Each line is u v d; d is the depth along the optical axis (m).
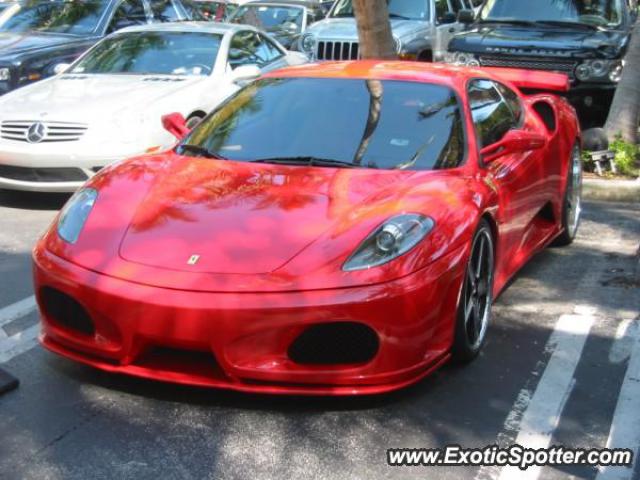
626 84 8.97
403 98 4.82
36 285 3.84
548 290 5.31
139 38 8.89
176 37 8.86
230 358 3.41
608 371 4.08
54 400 3.67
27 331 4.49
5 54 9.45
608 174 8.41
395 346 3.49
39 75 9.48
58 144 6.98
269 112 4.88
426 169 4.33
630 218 7.25
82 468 3.15
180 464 3.19
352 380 3.47
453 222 3.82
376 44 9.11
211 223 3.76
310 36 12.48
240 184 4.13
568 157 6.00
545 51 9.57
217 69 8.41
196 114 7.77
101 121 7.08
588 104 9.56
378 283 3.44
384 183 4.11
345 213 3.79
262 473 3.14
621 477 3.16
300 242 3.60
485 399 3.76
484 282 4.28
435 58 12.83
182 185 4.16
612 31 9.94
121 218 3.90
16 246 6.13
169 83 7.97
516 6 10.67
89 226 3.88
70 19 10.70
